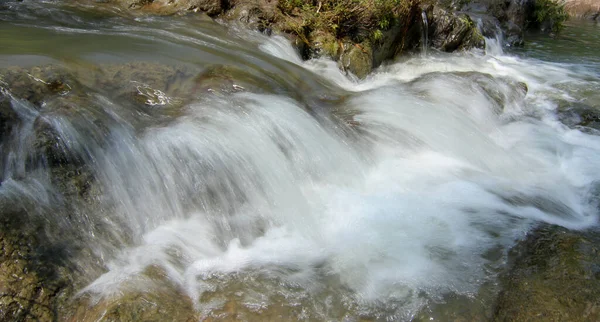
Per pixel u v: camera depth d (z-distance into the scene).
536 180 5.97
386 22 8.95
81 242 4.04
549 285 4.02
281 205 4.88
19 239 3.79
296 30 8.30
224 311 3.70
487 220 4.95
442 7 11.74
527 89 8.66
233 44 7.42
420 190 5.42
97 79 5.17
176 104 5.29
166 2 8.49
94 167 4.36
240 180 4.85
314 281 4.06
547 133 7.29
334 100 6.75
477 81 8.21
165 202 4.54
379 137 6.13
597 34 16.44
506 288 4.02
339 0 8.77
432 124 6.60
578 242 4.58
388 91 7.42
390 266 4.25
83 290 3.78
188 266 4.14
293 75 7.02
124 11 8.05
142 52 6.14
